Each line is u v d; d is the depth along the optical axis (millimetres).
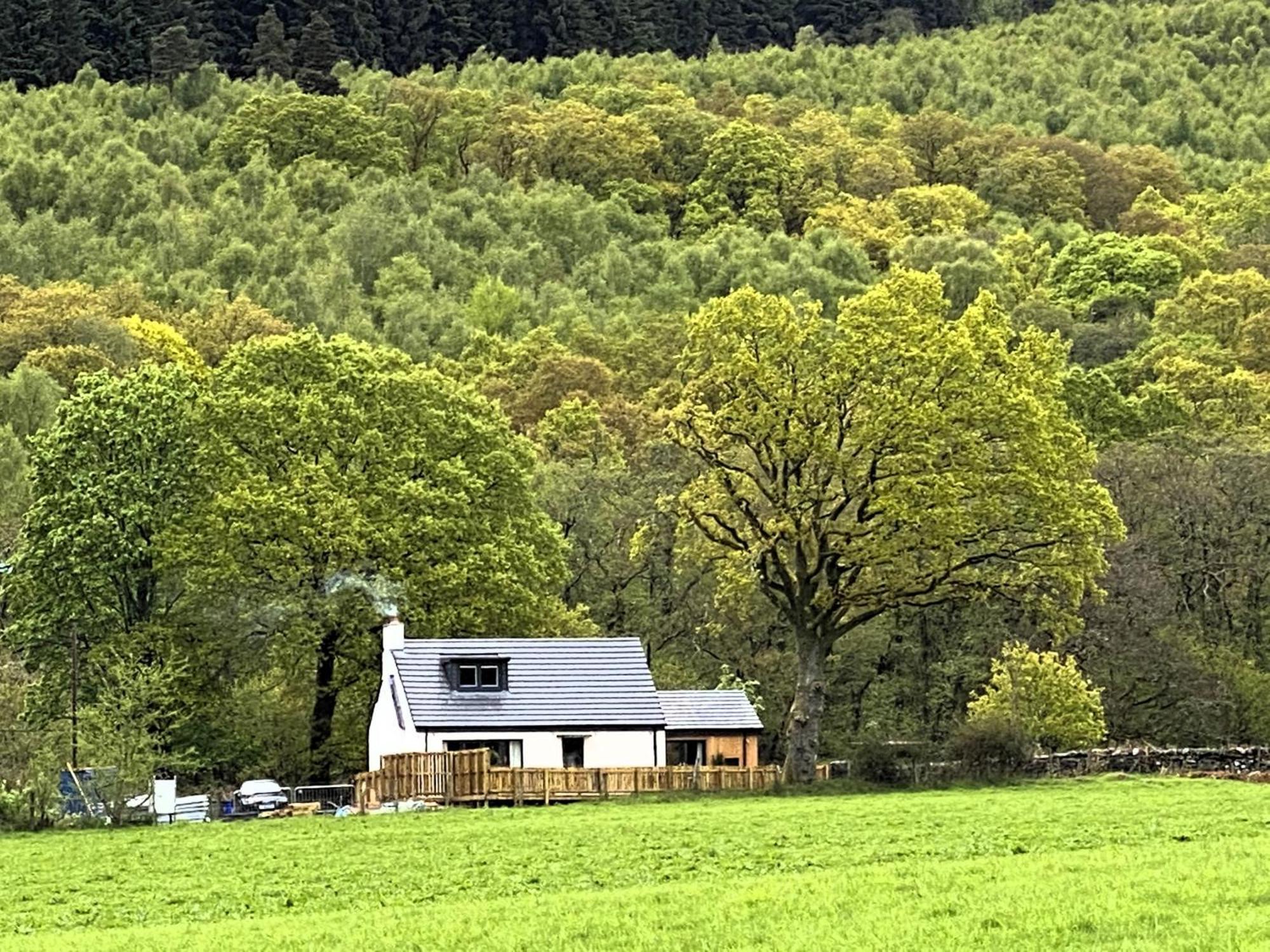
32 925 44562
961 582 78625
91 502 87875
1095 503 77812
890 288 77750
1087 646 99750
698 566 103562
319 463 90250
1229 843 46062
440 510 90188
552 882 46875
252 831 65312
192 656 87875
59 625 87500
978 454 76188
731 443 78688
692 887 42688
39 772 71625
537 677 82312
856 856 49281
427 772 75125
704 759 87125
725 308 77688
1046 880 39938
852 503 84250
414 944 36719
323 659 89812
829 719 101750
